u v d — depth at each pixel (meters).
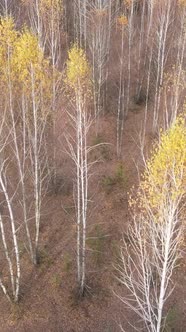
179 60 30.97
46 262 20.50
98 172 26.05
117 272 19.83
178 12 34.81
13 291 18.42
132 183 24.86
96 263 20.38
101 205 23.61
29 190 24.25
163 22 30.52
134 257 20.14
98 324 17.94
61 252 20.97
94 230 21.83
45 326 17.91
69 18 41.16
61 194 24.59
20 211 23.06
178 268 19.03
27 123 18.91
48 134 25.92
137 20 41.69
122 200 23.80
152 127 29.27
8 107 19.41
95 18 34.19
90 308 18.61
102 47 31.94
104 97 33.12
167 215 12.20
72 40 38.47
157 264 13.57
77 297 18.98
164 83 29.56
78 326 17.91
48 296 19.05
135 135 29.23
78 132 16.81
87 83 20.80
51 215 23.14
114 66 37.03
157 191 12.23
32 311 18.42
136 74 35.94
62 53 35.28
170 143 11.48
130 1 36.56
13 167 24.59
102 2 38.62
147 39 36.28
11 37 16.88
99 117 30.92
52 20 28.17
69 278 19.75
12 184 22.91
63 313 18.38
